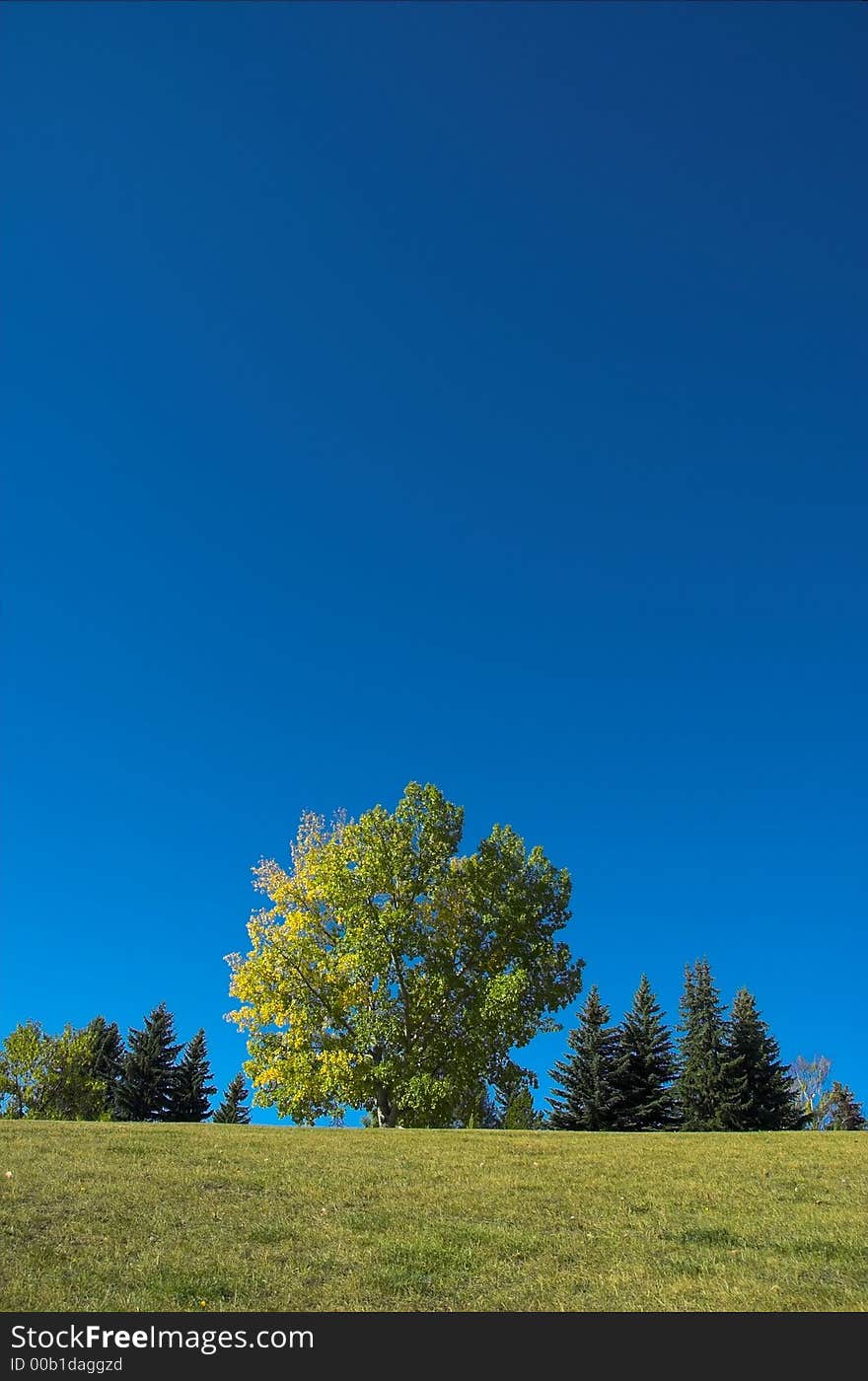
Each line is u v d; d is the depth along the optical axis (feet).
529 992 115.75
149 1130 63.26
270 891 120.26
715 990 196.03
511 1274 28.04
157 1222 33.01
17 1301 25.16
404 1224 33.58
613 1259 29.55
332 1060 107.96
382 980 112.98
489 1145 57.26
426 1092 103.60
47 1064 178.60
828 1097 199.62
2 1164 43.45
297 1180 41.68
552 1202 37.81
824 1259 29.43
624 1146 57.52
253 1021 115.44
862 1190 41.11
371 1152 52.65
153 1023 241.76
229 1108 245.24
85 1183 39.14
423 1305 25.80
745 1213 35.94
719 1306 25.63
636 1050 182.09
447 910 117.39
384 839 116.98
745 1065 182.60
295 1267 28.48
